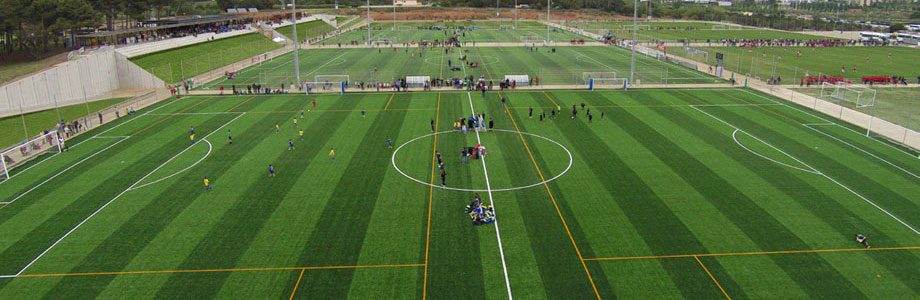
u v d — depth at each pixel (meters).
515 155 52.22
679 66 115.25
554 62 121.44
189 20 146.25
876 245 33.59
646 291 28.81
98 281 30.19
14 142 63.91
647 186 43.69
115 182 46.03
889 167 48.44
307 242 34.47
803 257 32.16
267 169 48.78
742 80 96.38
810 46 160.12
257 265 31.69
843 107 74.19
